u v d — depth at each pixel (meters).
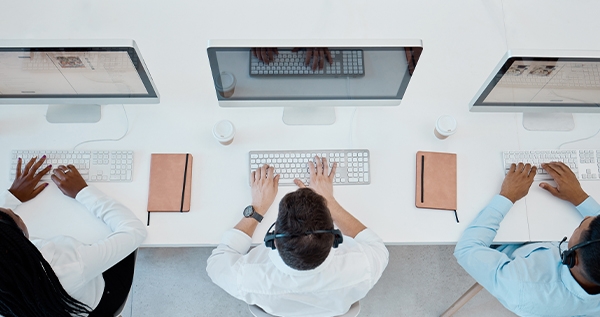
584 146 1.60
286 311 1.26
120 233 1.35
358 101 1.47
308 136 1.58
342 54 1.21
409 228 1.50
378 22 1.73
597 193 1.54
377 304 2.10
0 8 1.67
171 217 1.49
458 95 1.65
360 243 1.33
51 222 1.45
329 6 1.74
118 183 1.51
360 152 1.54
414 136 1.60
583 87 1.39
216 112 1.60
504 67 1.29
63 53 1.19
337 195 1.53
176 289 2.09
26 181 1.44
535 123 1.62
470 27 1.73
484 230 1.45
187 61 1.66
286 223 1.03
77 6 1.69
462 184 1.55
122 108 1.59
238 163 1.55
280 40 1.16
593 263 1.12
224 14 1.71
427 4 1.75
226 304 2.08
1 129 1.53
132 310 2.05
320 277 1.16
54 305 1.17
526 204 1.52
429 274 2.14
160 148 1.55
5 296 1.11
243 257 1.29
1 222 1.05
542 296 1.28
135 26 1.69
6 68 1.26
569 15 1.75
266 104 1.47
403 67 1.28
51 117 1.55
